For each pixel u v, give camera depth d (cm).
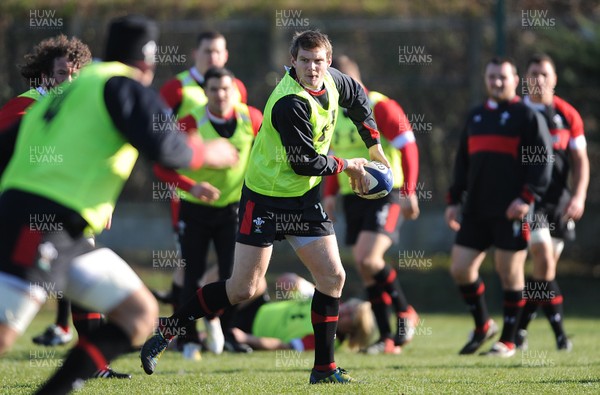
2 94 4547
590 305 4222
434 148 4784
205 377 1980
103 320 1891
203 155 1288
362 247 2702
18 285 1187
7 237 1201
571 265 4934
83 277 1249
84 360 1251
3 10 4538
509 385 1780
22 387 1795
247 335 2745
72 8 4591
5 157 1378
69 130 1241
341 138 2675
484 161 2580
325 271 1792
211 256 4728
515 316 2600
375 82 4734
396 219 2747
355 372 2094
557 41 4641
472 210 2616
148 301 1284
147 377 1972
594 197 4803
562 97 4641
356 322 2730
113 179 1270
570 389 1720
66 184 1230
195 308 1856
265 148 1777
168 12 4653
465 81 4738
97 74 1257
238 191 2500
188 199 2491
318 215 1800
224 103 2436
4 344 1191
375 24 4709
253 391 1684
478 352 2773
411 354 2686
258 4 4662
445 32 4731
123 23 1302
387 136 2619
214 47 2672
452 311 4203
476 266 2647
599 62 4509
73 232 1239
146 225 4828
